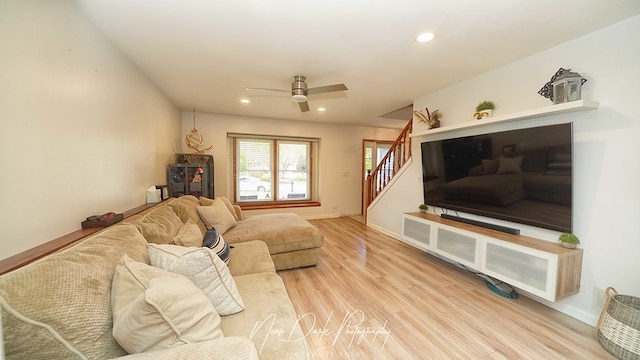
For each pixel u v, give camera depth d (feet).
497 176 7.68
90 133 5.02
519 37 6.05
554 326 5.81
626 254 5.41
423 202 11.30
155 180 9.16
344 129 18.61
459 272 8.79
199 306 2.92
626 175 5.39
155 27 5.49
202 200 9.91
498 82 7.88
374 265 9.38
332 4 4.75
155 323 2.47
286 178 17.89
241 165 16.55
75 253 2.95
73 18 4.54
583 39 5.96
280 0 4.62
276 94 10.60
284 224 9.66
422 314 6.24
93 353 2.42
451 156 9.27
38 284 2.35
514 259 6.38
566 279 5.75
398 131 20.54
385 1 4.66
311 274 8.54
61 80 4.20
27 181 3.51
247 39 6.09
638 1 4.65
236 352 2.36
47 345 2.18
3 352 1.83
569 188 5.94
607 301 5.28
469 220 8.73
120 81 6.40
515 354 4.93
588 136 5.94
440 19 5.26
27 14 3.51
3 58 3.15
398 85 9.57
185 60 7.22
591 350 5.05
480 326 5.79
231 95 10.78
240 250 7.05
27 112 3.51
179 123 13.42
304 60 7.31
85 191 4.83
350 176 18.99
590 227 5.94
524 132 6.86
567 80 5.86
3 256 3.16
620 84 5.43
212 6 4.79
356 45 6.41
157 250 3.82
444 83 9.33
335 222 16.88
